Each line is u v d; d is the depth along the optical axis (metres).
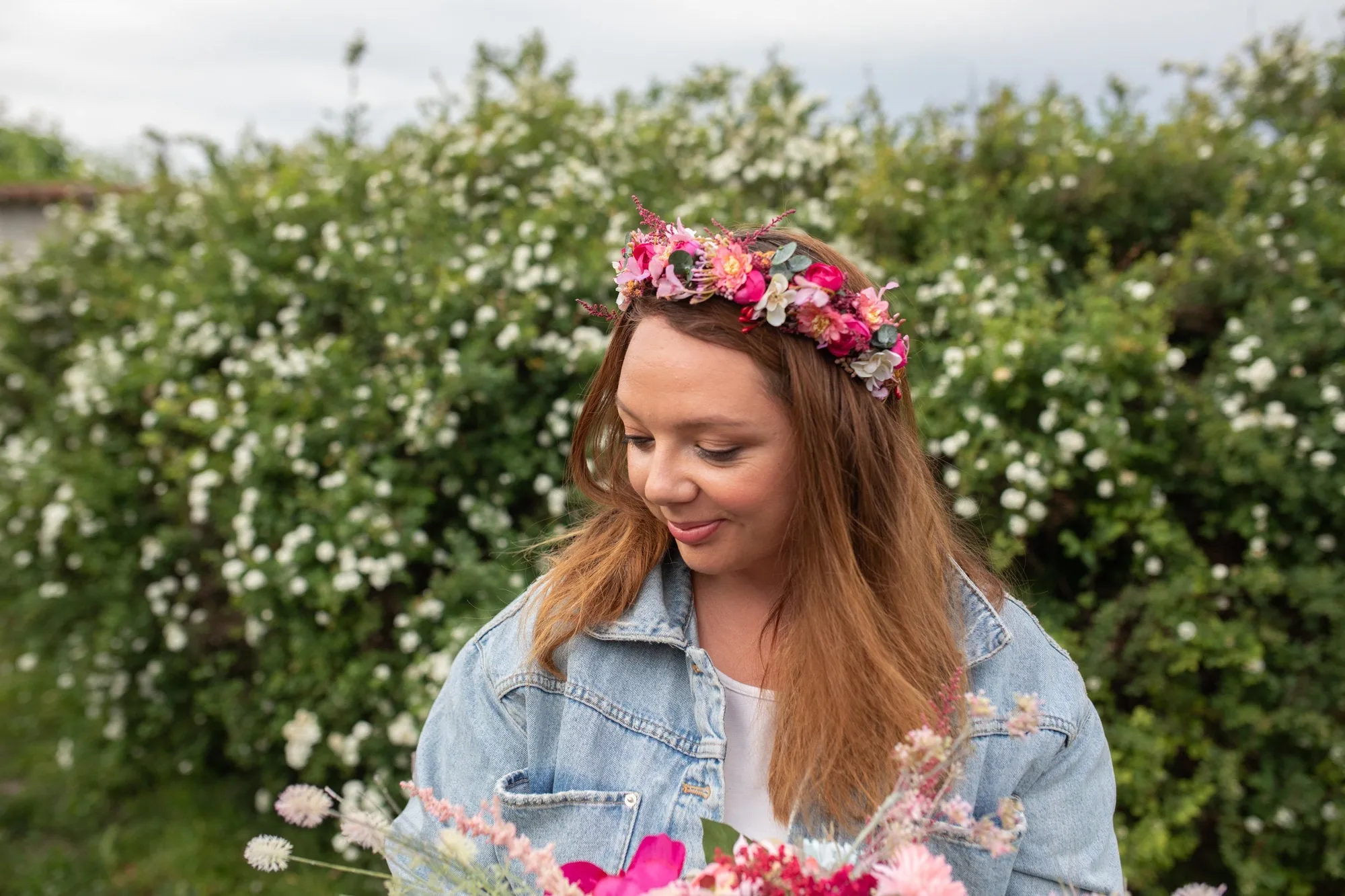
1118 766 2.29
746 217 3.39
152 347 3.67
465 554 2.73
